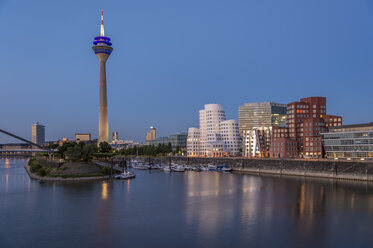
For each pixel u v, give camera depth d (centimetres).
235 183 16200
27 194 13088
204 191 13688
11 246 7062
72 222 8800
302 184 15188
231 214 9450
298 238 7356
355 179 16162
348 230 7888
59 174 18850
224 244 7019
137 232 7881
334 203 10781
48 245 7100
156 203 11162
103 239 7425
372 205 10456
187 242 7162
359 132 18525
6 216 9475
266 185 15162
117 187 15088
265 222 8581
